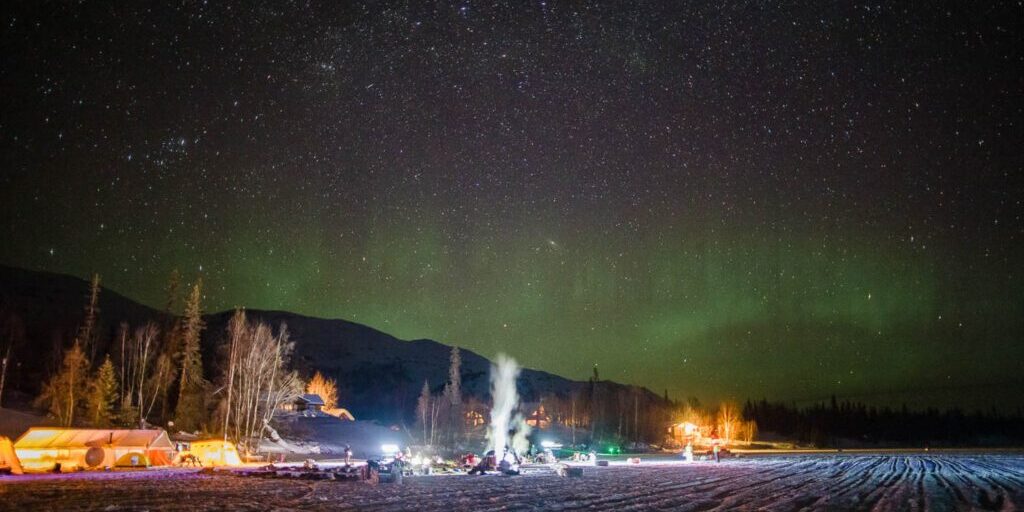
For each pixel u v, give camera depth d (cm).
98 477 4700
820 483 4616
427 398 14688
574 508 2969
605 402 17688
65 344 12400
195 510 2712
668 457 11038
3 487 3794
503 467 5572
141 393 9819
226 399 9688
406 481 4712
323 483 4306
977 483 4659
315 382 14300
